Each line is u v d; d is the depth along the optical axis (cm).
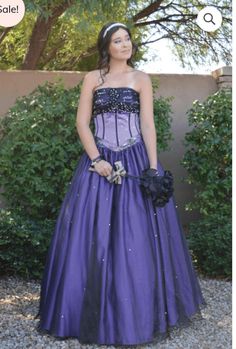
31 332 315
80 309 296
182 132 592
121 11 554
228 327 328
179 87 595
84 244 301
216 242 455
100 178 309
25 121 484
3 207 555
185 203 589
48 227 462
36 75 569
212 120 513
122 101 314
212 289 423
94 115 324
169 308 304
